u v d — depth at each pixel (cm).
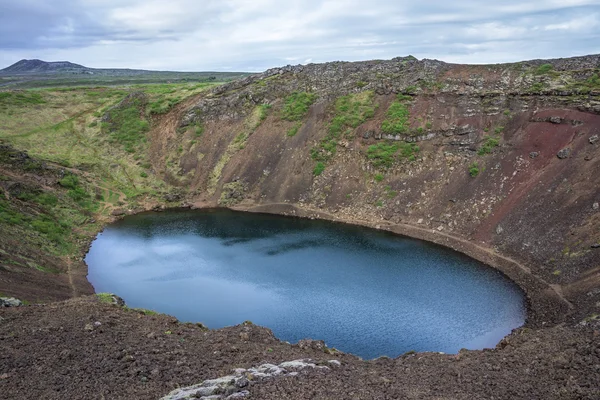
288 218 7794
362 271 5391
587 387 2066
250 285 5016
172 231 7150
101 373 2170
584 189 5659
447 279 5144
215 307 4478
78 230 6956
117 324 3034
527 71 8206
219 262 5756
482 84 8338
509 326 4078
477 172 7062
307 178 8412
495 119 7644
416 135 8050
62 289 4606
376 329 4022
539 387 2147
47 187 7644
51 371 2170
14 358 2286
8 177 7138
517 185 6488
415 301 4588
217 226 7394
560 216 5553
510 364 2575
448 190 7100
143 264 5716
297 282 5094
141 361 2352
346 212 7650
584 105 6781
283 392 1933
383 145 8225
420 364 2783
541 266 5072
